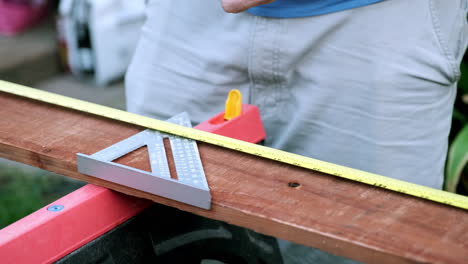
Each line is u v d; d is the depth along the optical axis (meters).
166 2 1.34
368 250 0.71
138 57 1.43
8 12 4.20
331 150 1.29
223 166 0.89
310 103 1.26
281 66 1.23
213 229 1.03
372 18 1.14
